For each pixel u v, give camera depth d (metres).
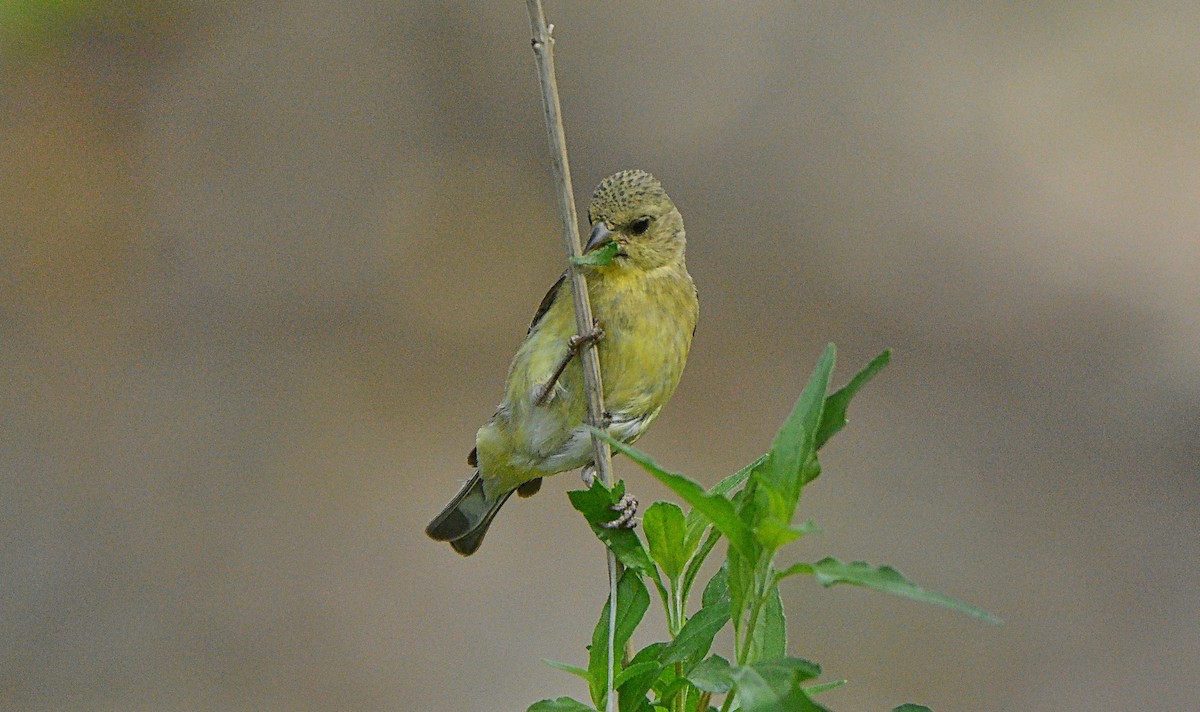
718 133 16.30
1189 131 15.91
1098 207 15.50
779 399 14.12
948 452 13.76
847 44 17.11
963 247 15.28
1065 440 13.79
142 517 12.52
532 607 11.77
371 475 12.98
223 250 15.12
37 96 15.68
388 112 16.42
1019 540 12.78
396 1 17.17
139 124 15.92
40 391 13.66
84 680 11.01
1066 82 16.66
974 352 14.65
